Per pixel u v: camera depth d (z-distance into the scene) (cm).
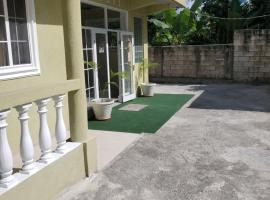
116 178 343
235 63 1175
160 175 351
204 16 1375
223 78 1212
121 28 811
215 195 304
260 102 793
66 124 504
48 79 463
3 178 244
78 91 332
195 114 659
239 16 1226
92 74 689
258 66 1145
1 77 374
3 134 239
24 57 421
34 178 265
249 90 1006
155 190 316
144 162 389
